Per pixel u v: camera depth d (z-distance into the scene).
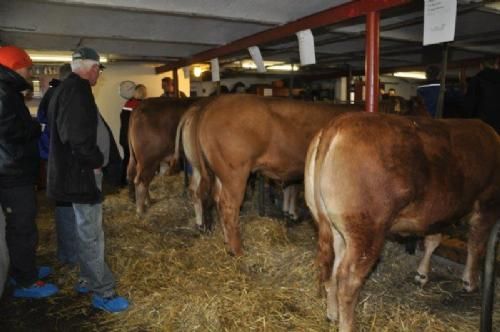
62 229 3.38
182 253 3.63
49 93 3.44
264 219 4.39
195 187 4.47
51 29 4.27
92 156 2.41
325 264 2.43
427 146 2.30
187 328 2.54
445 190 2.38
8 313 2.77
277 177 3.77
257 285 3.03
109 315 2.73
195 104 4.43
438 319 2.59
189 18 3.92
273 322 2.56
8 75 2.58
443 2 2.51
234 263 3.40
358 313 2.68
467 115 4.23
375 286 3.06
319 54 6.56
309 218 4.81
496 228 1.86
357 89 9.45
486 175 2.62
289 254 3.52
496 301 2.80
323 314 2.66
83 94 2.38
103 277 2.74
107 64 8.08
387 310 2.72
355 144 2.12
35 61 7.26
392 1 2.82
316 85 13.06
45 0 3.09
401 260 3.44
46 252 3.84
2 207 2.78
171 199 5.58
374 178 2.11
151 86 8.51
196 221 4.56
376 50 3.04
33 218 2.88
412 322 2.55
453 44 5.44
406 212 2.30
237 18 3.67
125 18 3.97
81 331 2.57
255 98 3.52
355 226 2.15
